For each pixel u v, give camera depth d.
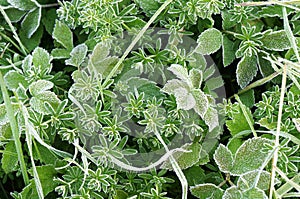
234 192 0.67
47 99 0.71
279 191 0.68
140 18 0.75
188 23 0.74
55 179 0.70
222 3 0.73
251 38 0.73
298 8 0.73
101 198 0.70
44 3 0.79
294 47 0.70
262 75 0.75
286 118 0.73
